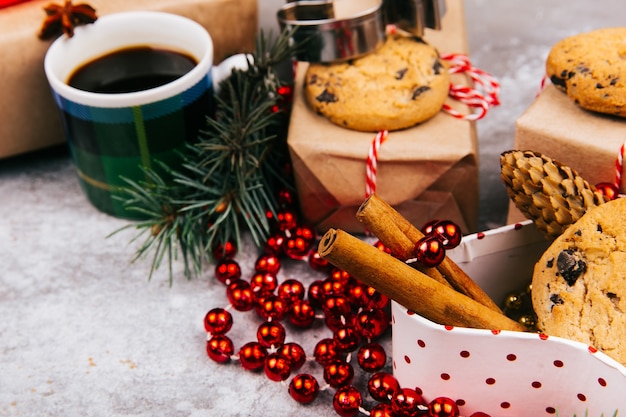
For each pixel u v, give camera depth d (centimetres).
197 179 55
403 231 44
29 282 54
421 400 46
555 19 71
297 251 54
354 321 49
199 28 55
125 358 50
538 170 44
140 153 54
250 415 48
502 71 67
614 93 47
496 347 42
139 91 55
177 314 53
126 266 55
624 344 42
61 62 55
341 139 52
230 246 54
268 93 54
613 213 43
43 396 49
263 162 55
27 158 63
